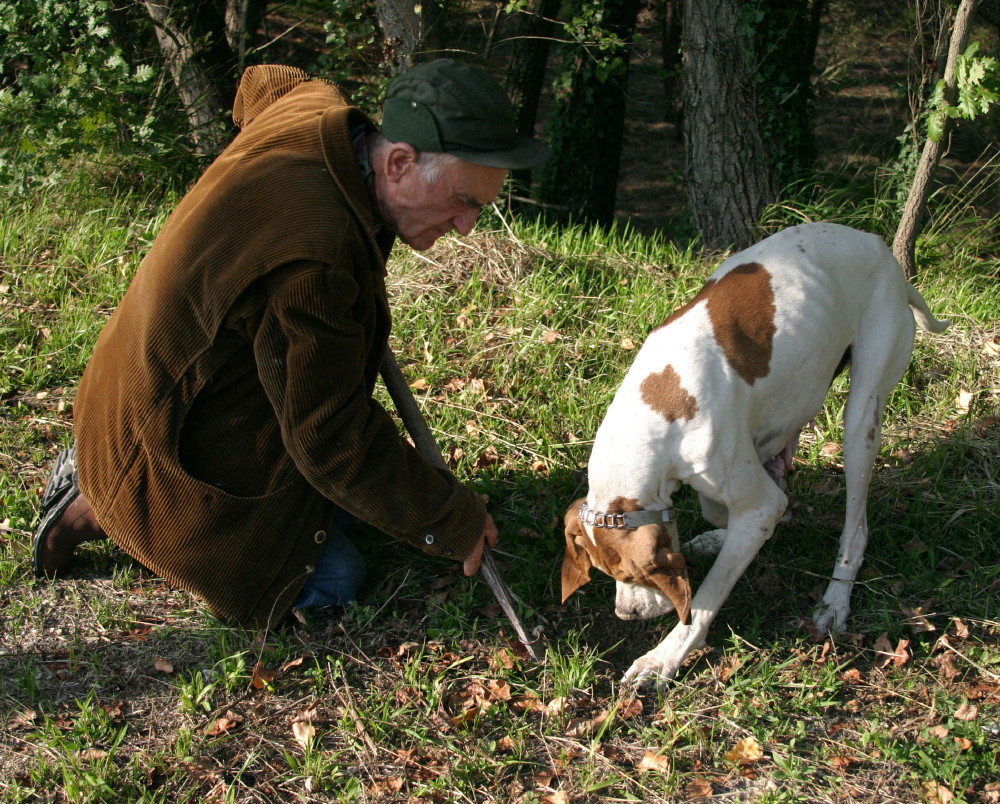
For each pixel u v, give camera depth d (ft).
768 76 20.85
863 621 10.81
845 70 38.42
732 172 21.15
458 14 27.96
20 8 19.99
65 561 10.94
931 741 9.11
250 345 8.87
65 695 9.63
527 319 16.12
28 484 12.35
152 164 20.56
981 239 20.31
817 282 10.14
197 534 9.58
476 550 9.75
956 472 13.26
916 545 11.89
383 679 9.93
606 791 8.79
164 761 8.91
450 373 15.07
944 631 10.60
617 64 25.13
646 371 9.61
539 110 46.06
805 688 9.84
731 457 9.49
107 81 19.86
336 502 9.20
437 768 8.97
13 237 17.69
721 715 9.52
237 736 9.22
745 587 11.32
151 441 9.16
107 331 9.67
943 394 14.96
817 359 10.11
